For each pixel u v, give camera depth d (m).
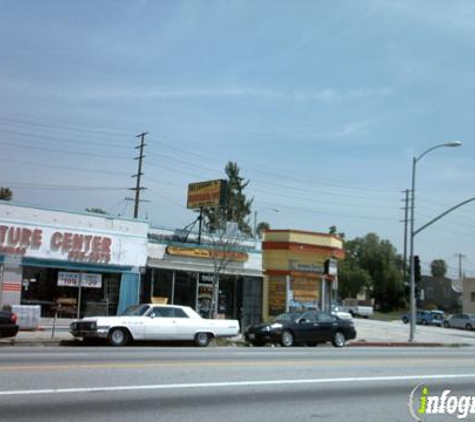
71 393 10.36
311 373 14.53
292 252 36.31
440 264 137.12
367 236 103.75
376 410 10.29
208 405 9.98
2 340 21.06
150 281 30.58
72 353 16.73
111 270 28.83
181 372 13.49
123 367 13.79
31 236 26.73
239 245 34.22
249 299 34.94
